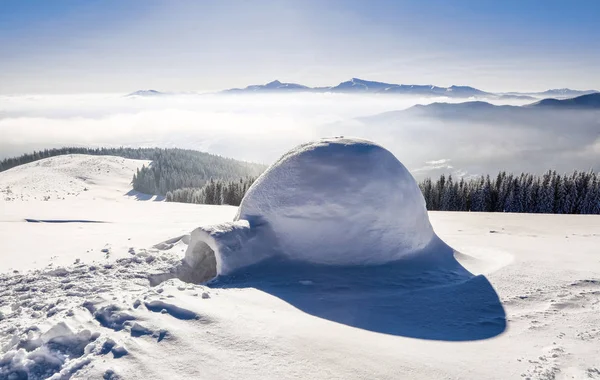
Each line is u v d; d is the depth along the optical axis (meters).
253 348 3.53
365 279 5.96
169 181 72.00
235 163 96.62
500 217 17.50
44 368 3.44
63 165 83.81
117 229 13.66
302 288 5.59
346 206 6.69
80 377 3.08
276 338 3.74
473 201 36.62
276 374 3.13
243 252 6.59
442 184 40.62
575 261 6.88
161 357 3.35
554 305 4.77
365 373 3.18
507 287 5.43
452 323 4.35
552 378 3.12
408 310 4.75
